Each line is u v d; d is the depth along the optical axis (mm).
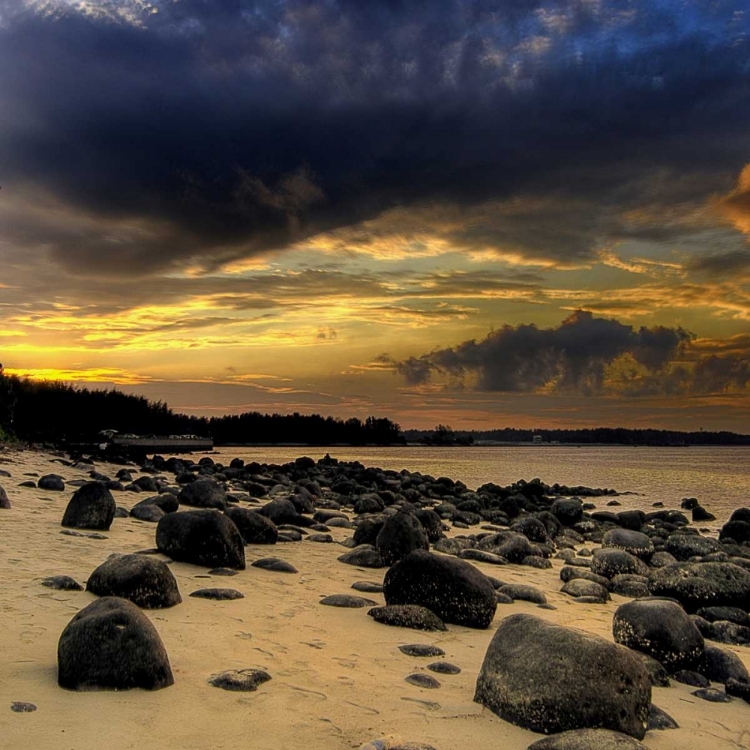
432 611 4348
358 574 5758
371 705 2916
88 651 2811
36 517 6949
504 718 2881
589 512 15141
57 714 2543
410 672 3381
